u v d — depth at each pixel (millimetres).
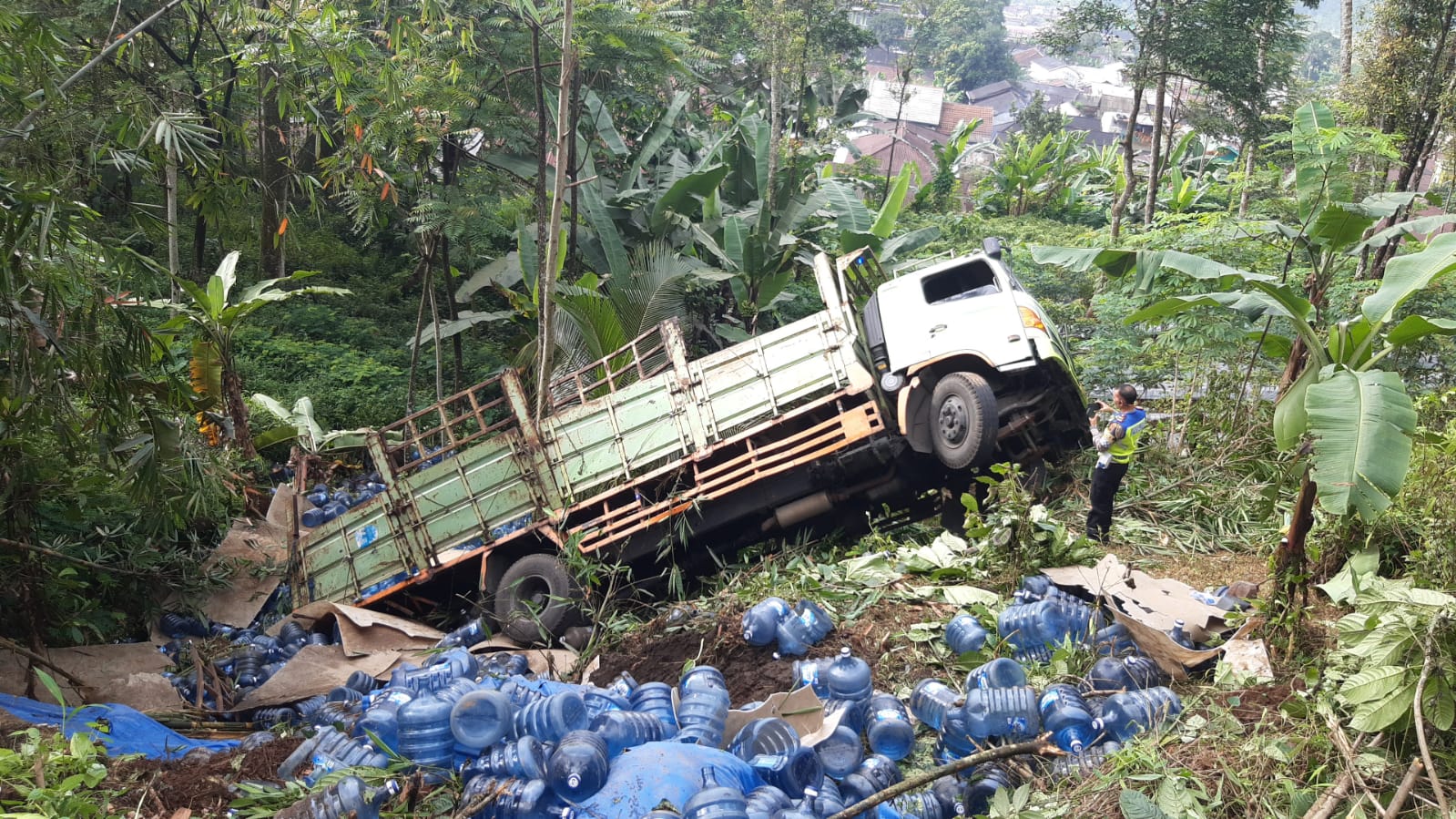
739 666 6496
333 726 5367
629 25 13609
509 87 13852
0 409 6586
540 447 8766
